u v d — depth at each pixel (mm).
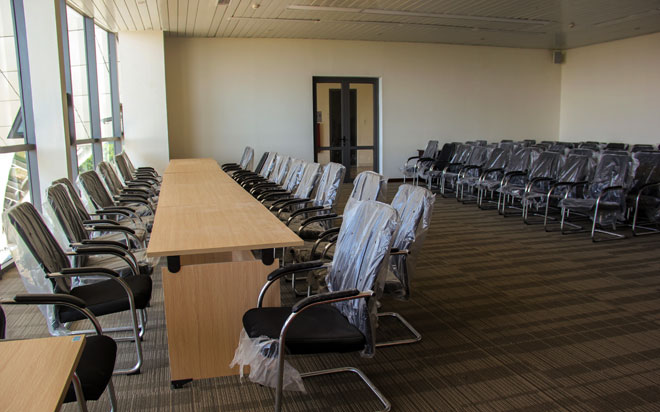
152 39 8578
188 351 2361
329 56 10320
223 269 2336
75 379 1458
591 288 3791
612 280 3977
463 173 8234
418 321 3205
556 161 6441
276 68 10047
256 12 7461
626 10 7809
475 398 2301
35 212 2490
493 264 4492
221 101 9852
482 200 8336
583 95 11609
